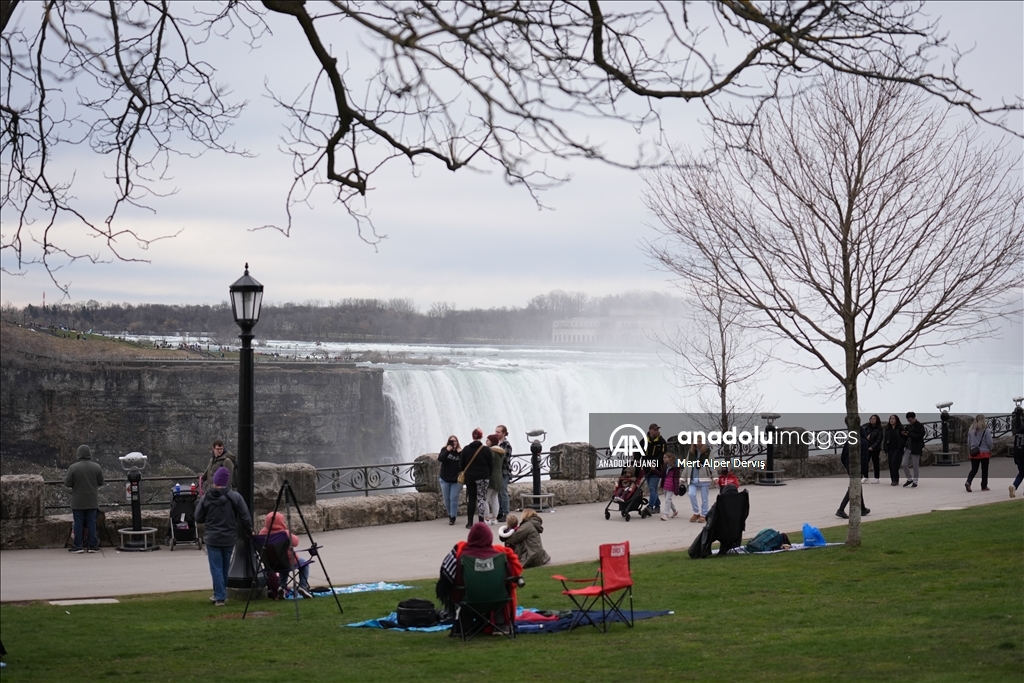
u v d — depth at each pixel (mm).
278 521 13180
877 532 16719
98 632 11086
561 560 16422
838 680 7992
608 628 10812
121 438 89812
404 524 20859
